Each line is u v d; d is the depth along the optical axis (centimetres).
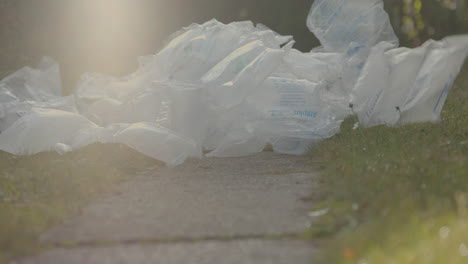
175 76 1927
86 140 1838
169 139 1712
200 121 1802
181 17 4969
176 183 1464
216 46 1927
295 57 1961
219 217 1116
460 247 837
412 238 880
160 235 1011
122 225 1080
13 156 1789
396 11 6044
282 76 1908
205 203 1236
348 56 2053
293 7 5159
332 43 2158
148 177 1555
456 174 1241
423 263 798
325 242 941
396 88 1802
